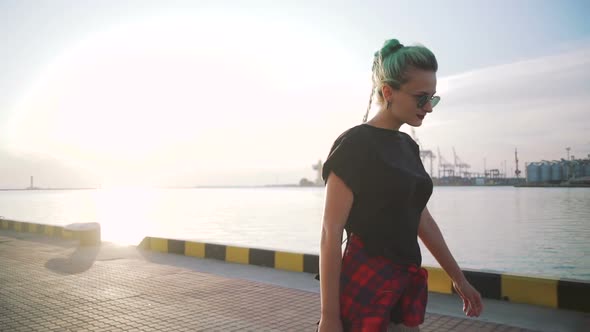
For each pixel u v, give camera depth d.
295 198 104.00
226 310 5.39
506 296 5.58
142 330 4.72
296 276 7.34
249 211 48.69
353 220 1.58
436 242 1.91
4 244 11.39
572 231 23.44
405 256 1.59
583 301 5.05
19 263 8.62
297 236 21.88
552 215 36.19
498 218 33.66
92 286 6.67
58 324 4.94
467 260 14.49
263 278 7.18
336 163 1.55
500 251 16.41
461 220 31.94
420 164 1.74
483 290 5.77
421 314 1.60
